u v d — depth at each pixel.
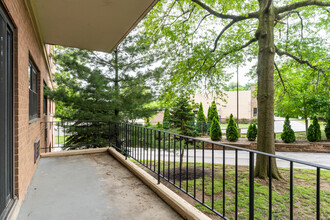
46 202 2.52
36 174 3.59
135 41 8.22
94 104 7.69
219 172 6.90
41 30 4.46
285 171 6.96
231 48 7.84
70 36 4.84
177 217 2.20
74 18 3.88
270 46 6.55
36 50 4.40
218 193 5.09
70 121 7.30
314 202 4.47
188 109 12.23
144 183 3.18
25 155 2.84
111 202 2.53
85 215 2.21
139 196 2.72
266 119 6.36
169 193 2.58
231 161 9.16
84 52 7.67
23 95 2.76
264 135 6.31
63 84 7.63
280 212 4.04
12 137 2.28
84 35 4.80
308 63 8.34
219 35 8.10
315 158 10.14
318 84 9.36
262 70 6.62
